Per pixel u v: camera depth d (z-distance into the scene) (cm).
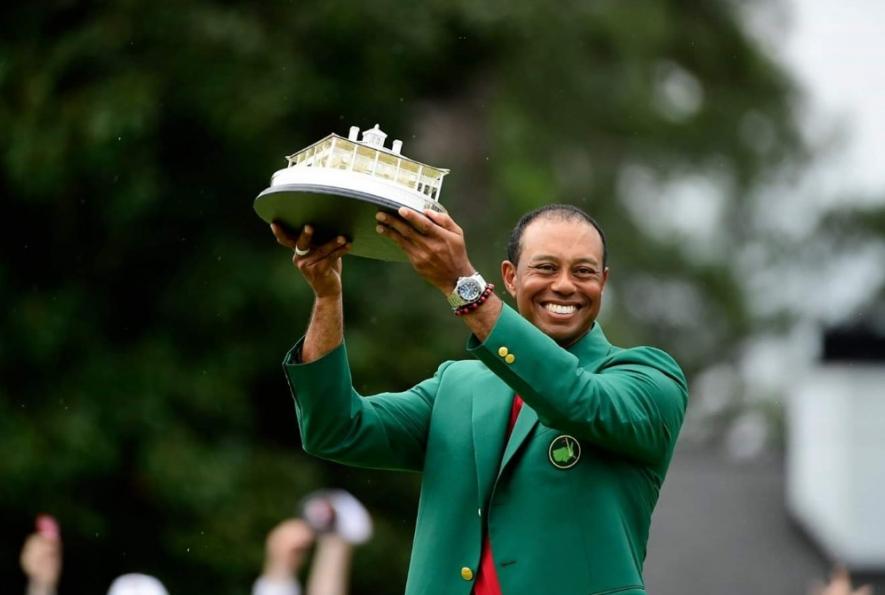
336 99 4575
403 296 4891
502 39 5128
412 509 4953
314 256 1448
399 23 4662
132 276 4619
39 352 4397
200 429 4612
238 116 4341
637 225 8638
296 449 4881
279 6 4581
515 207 5409
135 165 4300
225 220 4628
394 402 1534
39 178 4250
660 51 8088
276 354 4669
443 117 5456
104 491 4397
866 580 4672
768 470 5612
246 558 4434
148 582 2231
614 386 1402
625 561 1394
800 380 5216
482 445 1453
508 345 1357
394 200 1337
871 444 4797
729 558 4841
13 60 4397
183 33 4397
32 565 2392
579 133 6906
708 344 9856
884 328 4984
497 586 1422
